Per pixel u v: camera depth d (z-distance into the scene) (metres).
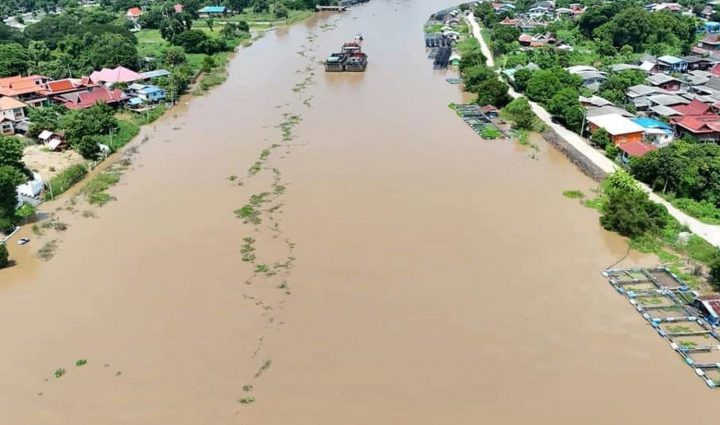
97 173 66.19
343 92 93.50
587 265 46.94
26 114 80.88
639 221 50.53
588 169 62.97
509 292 43.75
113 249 50.09
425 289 44.22
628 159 63.06
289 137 74.62
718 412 33.28
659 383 35.41
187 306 42.75
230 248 49.88
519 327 40.19
